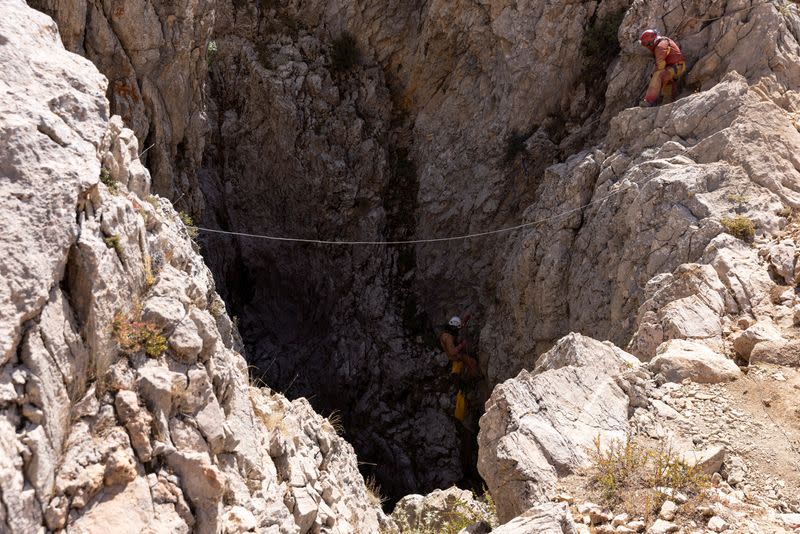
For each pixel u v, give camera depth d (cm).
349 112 1881
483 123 1758
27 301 374
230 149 1916
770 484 631
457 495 1027
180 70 1193
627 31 1423
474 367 1711
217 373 522
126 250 471
